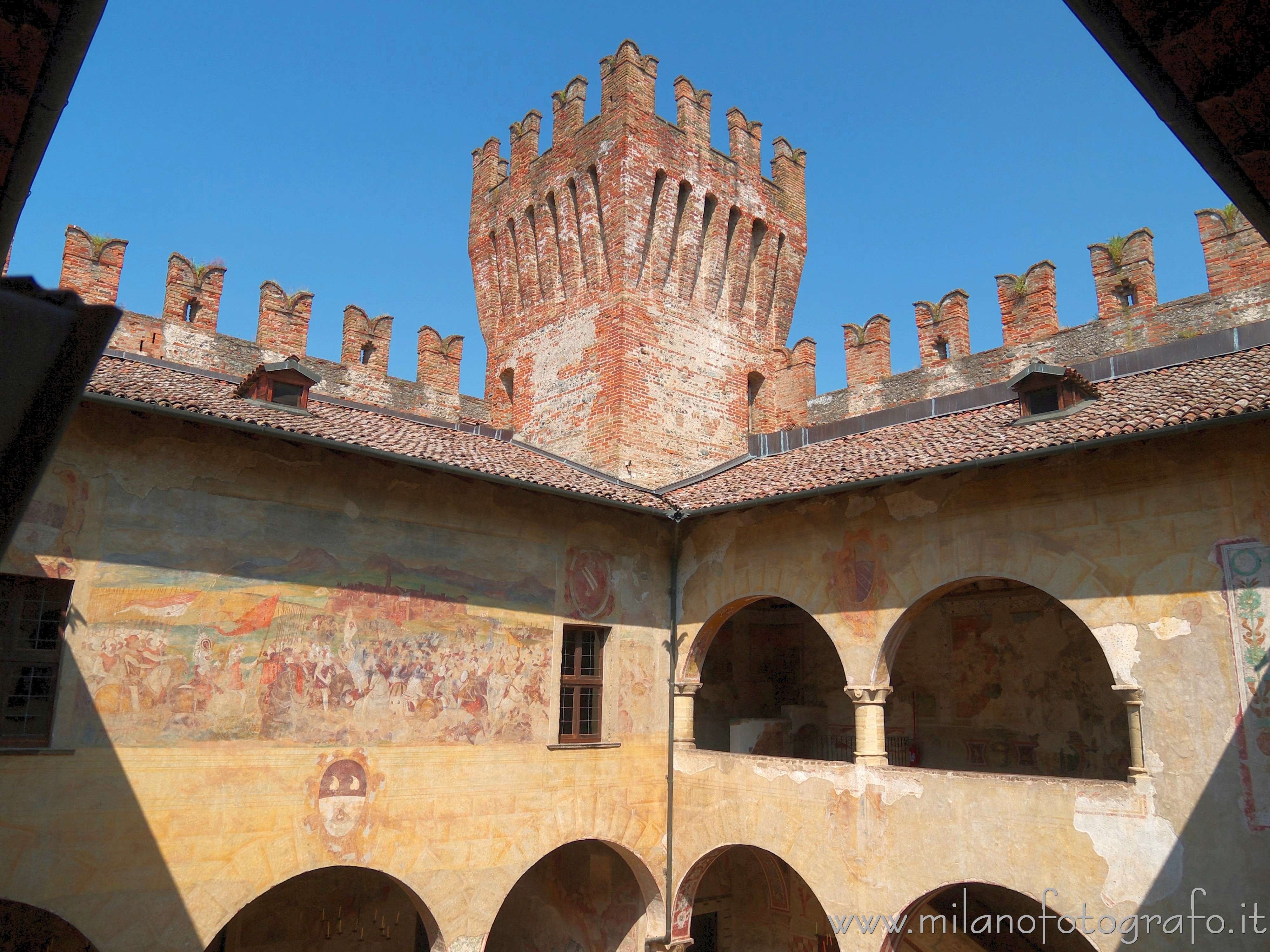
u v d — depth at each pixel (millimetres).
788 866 22188
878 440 21375
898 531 17375
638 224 26125
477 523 18266
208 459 15281
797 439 25469
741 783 18828
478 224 31828
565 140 28297
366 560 16672
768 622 27094
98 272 22547
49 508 13602
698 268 27781
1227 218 19812
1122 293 21469
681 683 20547
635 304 25828
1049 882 14195
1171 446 14328
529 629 18562
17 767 12750
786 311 29984
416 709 16766
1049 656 21094
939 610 23453
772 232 29609
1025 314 22797
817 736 24844
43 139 3205
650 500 20312
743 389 28344
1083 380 17406
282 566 15703
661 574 21172
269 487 15836
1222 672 13211
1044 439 14945
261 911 20141
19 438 2779
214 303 24188
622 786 19375
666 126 27219
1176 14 2926
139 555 14328
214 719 14594
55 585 13750
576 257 27609
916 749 23141
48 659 13547
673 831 19891
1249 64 3018
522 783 17828
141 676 14031
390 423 20547
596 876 21016
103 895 13148
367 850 15719
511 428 29531
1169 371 18359
